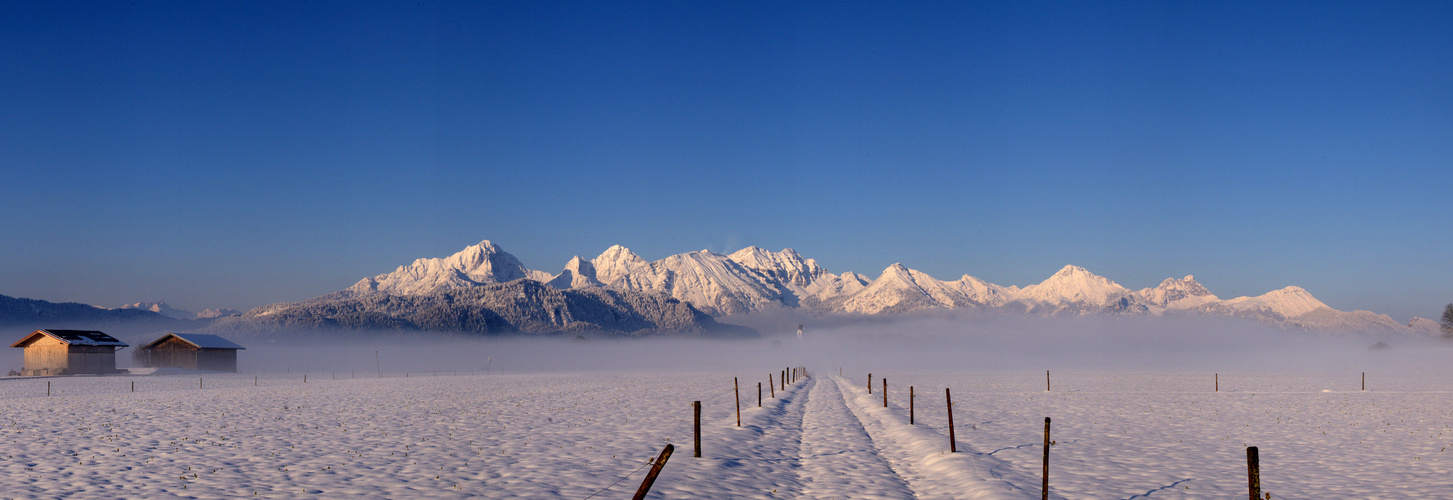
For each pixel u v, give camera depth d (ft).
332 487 57.77
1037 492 57.82
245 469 65.36
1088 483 61.98
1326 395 176.86
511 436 89.66
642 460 70.95
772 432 96.53
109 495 54.70
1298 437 92.58
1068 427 103.19
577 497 54.95
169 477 61.62
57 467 66.23
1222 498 56.65
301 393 186.29
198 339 382.42
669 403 144.87
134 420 109.09
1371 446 84.07
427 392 190.29
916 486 61.16
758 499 55.42
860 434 95.50
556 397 166.20
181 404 143.43
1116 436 93.35
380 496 54.65
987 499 54.24
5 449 77.36
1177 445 85.15
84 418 112.27
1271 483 62.39
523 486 58.59
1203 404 147.13
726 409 128.98
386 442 83.87
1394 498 56.70
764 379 279.49
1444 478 64.39
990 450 79.41
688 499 54.80
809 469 68.28
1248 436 93.66
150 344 384.68
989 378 298.35
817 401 159.94
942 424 104.01
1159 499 56.24
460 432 93.91
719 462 68.69
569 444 82.43
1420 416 119.03
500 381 274.98
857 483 61.41
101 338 359.25
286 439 86.43
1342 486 61.21
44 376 326.65
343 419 110.93
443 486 58.39
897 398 161.79
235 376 345.10
